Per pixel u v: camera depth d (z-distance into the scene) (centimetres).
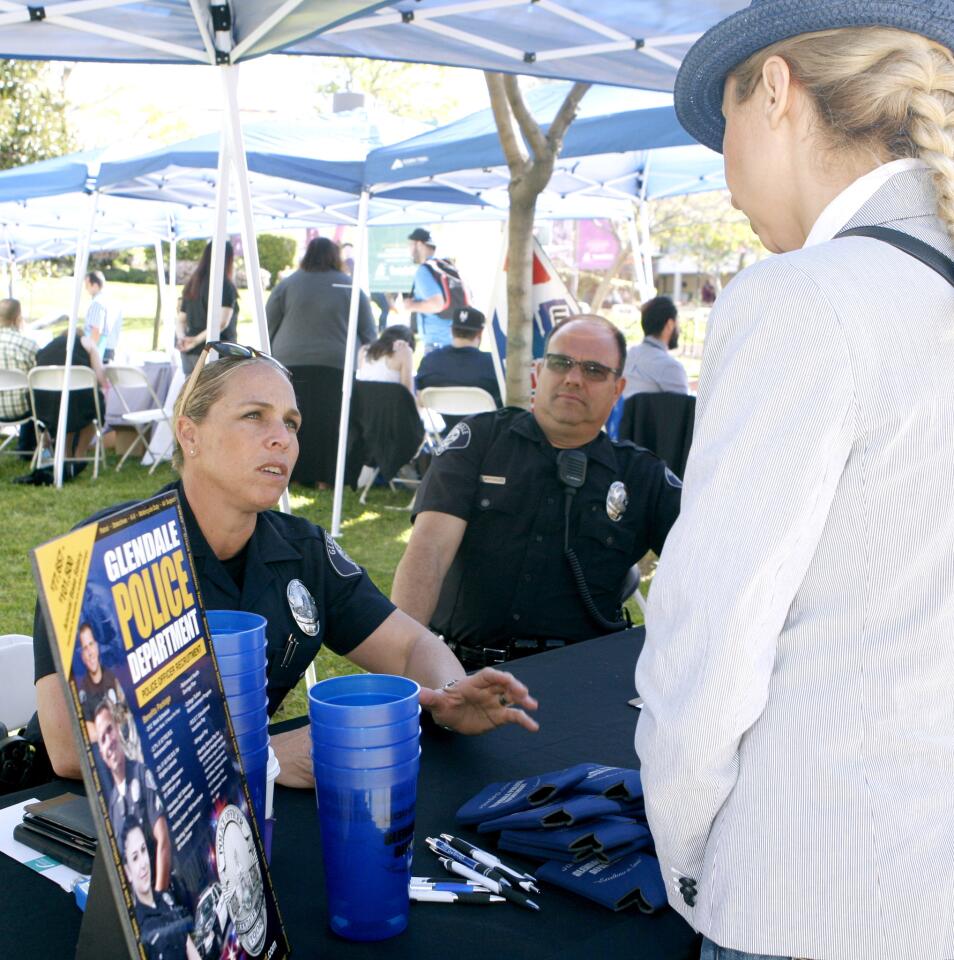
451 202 838
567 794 135
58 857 121
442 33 335
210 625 118
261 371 171
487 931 110
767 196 102
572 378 251
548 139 462
